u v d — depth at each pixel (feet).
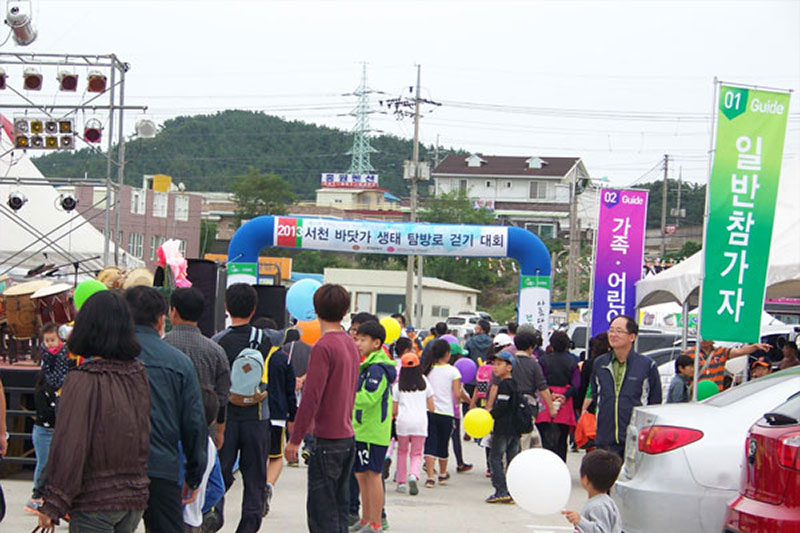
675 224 244.01
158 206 185.06
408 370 39.01
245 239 70.38
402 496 38.40
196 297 22.75
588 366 41.27
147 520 17.88
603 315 55.77
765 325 67.15
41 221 70.59
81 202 160.15
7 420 38.11
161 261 35.88
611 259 55.67
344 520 24.25
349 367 23.84
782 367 45.32
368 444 28.50
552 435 40.52
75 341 16.37
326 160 448.24
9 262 64.95
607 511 18.72
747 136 34.65
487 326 61.98
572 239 160.86
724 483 22.56
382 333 29.01
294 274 166.50
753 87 34.68
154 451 17.65
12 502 32.83
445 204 254.68
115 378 16.28
